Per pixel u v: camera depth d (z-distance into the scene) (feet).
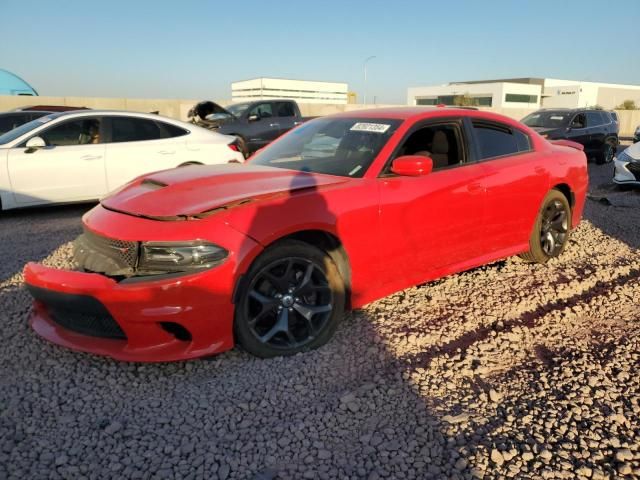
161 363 10.19
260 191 10.34
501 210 14.37
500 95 238.07
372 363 10.36
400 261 12.12
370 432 8.33
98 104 66.95
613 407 9.05
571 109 50.90
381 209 11.45
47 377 9.74
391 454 7.84
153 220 9.73
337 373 9.98
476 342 11.30
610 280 15.61
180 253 9.23
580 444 8.07
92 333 10.02
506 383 9.85
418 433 8.30
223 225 9.50
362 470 7.51
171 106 71.56
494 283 14.83
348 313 12.53
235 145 28.96
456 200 12.98
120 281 9.26
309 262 10.47
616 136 52.85
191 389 9.37
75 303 9.41
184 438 8.11
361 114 14.33
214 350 9.63
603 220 23.71
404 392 9.39
